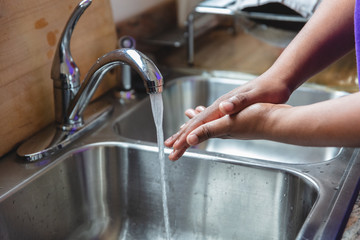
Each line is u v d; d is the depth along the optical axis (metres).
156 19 1.32
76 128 0.83
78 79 0.80
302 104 1.06
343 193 0.63
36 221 0.73
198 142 0.61
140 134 1.00
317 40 0.65
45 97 0.84
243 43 1.45
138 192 0.83
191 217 0.82
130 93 1.01
